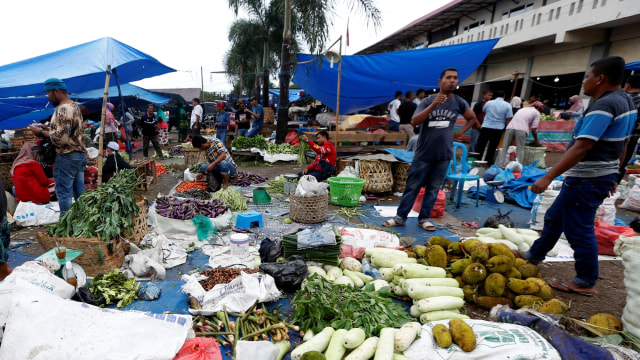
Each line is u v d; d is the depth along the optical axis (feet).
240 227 14.76
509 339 6.77
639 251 7.23
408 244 12.47
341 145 27.30
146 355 6.30
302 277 9.75
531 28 47.80
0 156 20.61
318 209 15.57
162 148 46.44
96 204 10.82
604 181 8.70
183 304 8.75
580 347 6.43
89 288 8.66
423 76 31.30
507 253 9.36
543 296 8.79
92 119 48.93
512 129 26.07
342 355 6.92
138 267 10.12
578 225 9.27
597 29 41.06
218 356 6.66
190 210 13.85
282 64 34.22
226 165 20.38
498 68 61.52
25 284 6.41
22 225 14.32
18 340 5.91
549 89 55.93
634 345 6.92
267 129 50.85
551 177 9.03
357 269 10.85
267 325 8.04
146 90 47.55
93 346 6.19
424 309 8.14
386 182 20.80
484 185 21.83
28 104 23.99
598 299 9.82
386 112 60.39
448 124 13.88
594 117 8.19
